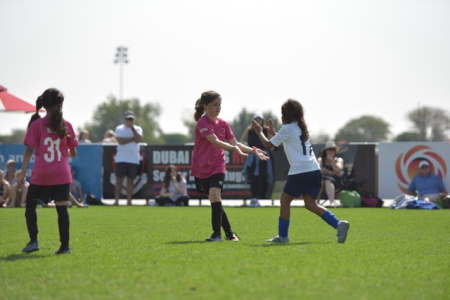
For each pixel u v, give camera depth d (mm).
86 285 20203
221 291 19094
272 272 22141
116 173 71250
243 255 26141
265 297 18312
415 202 66000
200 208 64375
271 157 69750
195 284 20141
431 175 69812
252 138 67000
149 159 73875
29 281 20938
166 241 32156
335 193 70312
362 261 24734
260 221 46469
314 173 30562
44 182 27000
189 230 38812
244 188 72938
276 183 69938
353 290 19406
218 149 32219
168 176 70500
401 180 72312
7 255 26812
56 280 21016
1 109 69812
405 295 18922
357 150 72438
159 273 22062
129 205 70938
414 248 29281
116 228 40250
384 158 72500
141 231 38156
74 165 74125
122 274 21953
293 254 26453
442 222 46031
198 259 25062
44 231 38094
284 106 30734
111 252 27375
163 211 58781
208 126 31703
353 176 72312
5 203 67500
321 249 28172
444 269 23297
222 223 32812
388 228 40781
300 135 30516
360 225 43250
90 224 43562
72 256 26281
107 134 84812
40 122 26891
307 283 20297
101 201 72812
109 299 18250
